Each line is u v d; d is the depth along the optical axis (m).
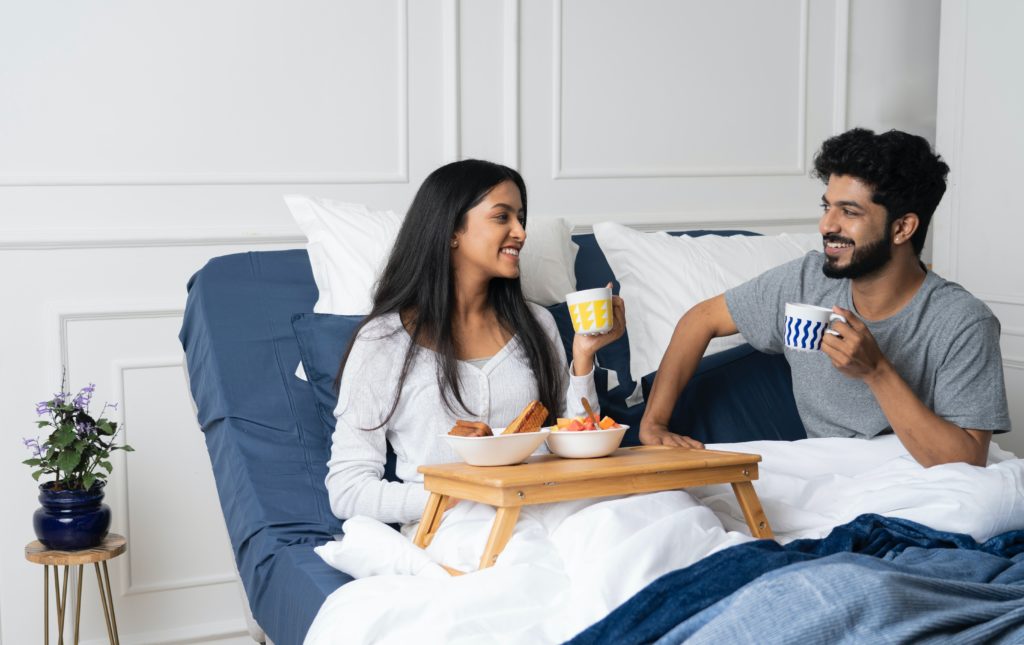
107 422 2.32
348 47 2.77
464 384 1.78
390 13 2.80
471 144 2.91
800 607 1.10
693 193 3.20
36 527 2.27
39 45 2.50
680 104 3.17
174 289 2.65
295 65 2.72
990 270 3.27
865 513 1.59
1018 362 3.21
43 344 2.54
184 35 2.61
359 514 1.69
